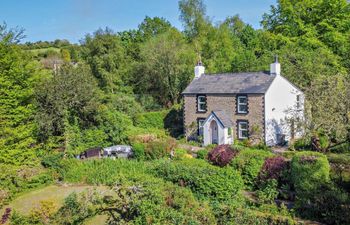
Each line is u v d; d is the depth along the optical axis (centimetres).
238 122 3469
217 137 3494
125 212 1280
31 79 2566
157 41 5238
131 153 2859
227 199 1680
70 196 1401
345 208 1449
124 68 5094
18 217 1450
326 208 1501
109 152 2877
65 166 2438
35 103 2611
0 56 2369
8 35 2484
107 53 4897
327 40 4997
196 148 3278
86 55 4928
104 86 4716
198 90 3756
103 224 1484
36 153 2573
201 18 5750
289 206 1692
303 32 5212
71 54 6881
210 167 1933
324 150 2620
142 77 5181
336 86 2586
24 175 2258
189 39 5891
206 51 5556
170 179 1880
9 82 2355
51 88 2673
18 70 2436
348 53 4741
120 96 4412
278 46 5288
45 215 1396
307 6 5262
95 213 1350
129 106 4275
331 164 2134
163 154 2730
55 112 2703
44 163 2464
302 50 4344
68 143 2764
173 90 5053
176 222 1189
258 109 3309
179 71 4953
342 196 1506
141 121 4197
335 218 1451
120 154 2850
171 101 5225
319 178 1720
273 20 5794
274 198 1822
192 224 1204
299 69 3912
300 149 2886
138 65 5178
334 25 5166
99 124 3086
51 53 6712
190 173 1820
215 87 3672
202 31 5719
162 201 1278
